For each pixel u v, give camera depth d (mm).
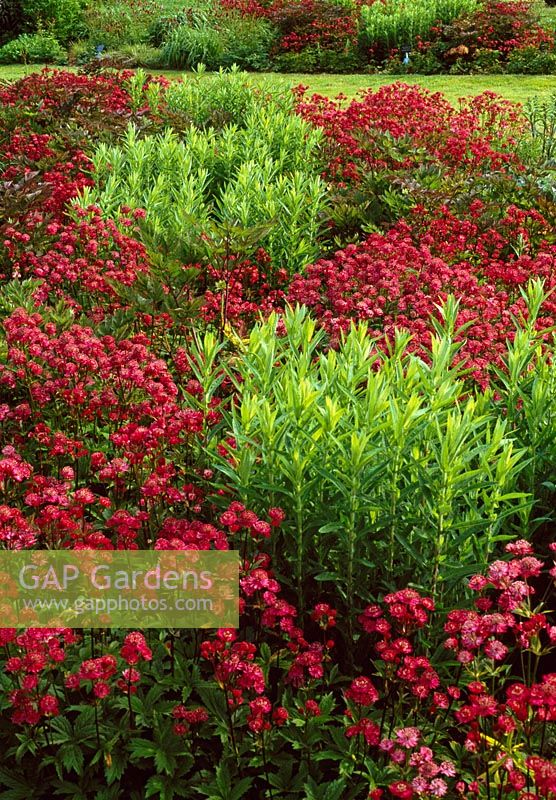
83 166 8398
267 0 24219
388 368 3535
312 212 7145
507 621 2539
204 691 2906
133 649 2531
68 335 4285
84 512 3787
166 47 21016
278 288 6781
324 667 3117
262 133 9273
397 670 2641
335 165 8734
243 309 5488
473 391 4457
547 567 3523
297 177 7375
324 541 3191
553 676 2352
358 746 2719
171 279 5438
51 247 6391
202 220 6953
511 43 19297
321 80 18938
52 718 2760
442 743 2900
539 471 3613
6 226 6047
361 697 2449
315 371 3781
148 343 4941
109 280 5211
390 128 9367
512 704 2334
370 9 21516
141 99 11375
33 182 6914
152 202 7055
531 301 4512
